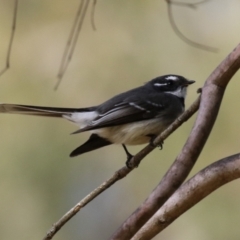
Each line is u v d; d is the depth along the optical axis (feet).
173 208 16.88
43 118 34.71
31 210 33.96
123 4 35.76
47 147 34.40
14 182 33.91
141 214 17.16
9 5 35.45
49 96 34.53
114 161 36.06
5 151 33.99
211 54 35.04
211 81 19.03
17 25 35.29
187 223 32.24
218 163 16.49
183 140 33.35
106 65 35.22
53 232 20.07
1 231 33.42
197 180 16.61
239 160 16.28
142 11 35.78
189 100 34.42
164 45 35.32
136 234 17.24
